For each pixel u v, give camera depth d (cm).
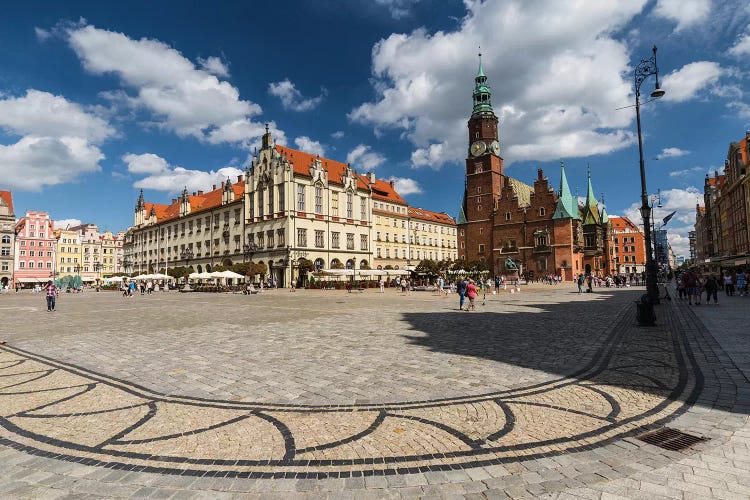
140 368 962
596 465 473
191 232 9069
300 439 555
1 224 10388
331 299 3644
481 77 10194
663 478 441
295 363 985
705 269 7025
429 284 6594
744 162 5522
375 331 1499
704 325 1547
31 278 10894
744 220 5578
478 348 1147
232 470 473
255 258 7200
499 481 444
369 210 8044
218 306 2930
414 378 838
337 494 423
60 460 503
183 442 549
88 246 13050
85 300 4238
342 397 727
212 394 755
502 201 9638
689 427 573
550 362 970
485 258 9856
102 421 629
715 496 403
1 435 579
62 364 1020
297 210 6769
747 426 571
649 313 1550
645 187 2075
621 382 797
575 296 3588
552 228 8831
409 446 530
